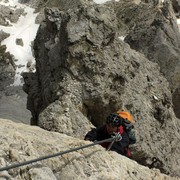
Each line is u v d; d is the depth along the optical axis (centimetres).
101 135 571
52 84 892
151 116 950
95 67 842
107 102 843
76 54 844
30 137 471
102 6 921
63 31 897
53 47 1002
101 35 878
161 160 902
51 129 775
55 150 455
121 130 549
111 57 892
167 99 1044
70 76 845
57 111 796
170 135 987
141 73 1002
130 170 482
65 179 428
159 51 1463
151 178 488
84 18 884
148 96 981
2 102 1533
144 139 888
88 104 845
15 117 1434
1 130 464
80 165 450
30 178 397
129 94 912
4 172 386
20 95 1591
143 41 1501
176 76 1441
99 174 447
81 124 794
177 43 1548
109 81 852
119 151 536
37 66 1127
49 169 420
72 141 497
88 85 834
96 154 477
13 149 421
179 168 963
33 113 1088
